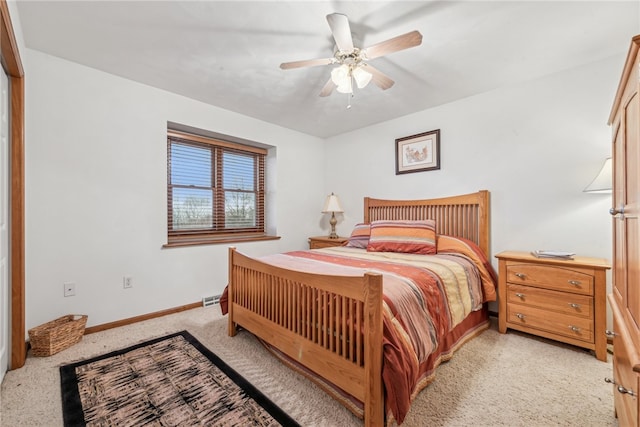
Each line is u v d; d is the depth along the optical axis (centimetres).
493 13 170
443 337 191
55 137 221
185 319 269
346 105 315
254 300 210
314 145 435
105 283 245
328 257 246
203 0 160
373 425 128
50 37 196
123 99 254
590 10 168
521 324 230
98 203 241
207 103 309
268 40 198
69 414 142
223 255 328
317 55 217
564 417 141
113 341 221
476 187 290
